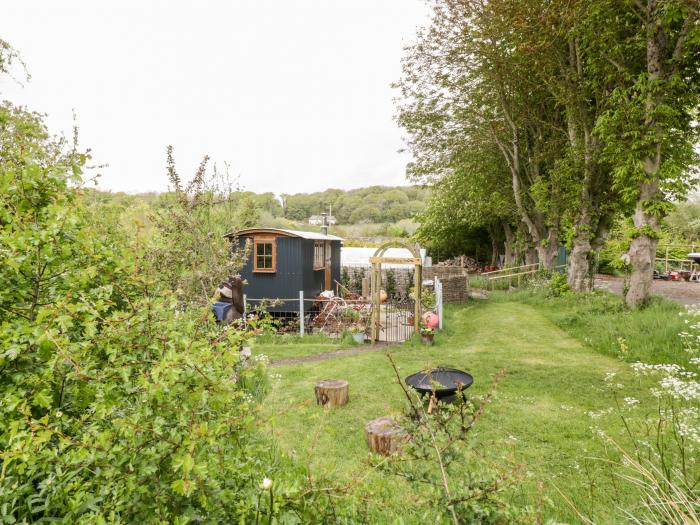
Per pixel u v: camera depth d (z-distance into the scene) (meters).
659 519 2.91
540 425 6.21
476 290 24.80
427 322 12.30
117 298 3.18
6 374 2.34
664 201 12.24
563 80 15.45
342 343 12.40
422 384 6.50
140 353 2.29
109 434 1.85
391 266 24.53
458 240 39.59
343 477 3.64
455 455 2.56
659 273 27.02
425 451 2.59
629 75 12.38
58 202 2.85
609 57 12.91
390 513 2.85
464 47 16.91
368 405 7.33
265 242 14.38
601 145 15.06
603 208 16.59
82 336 2.59
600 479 4.51
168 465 2.02
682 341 9.08
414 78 18.77
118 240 4.07
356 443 5.77
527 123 18.91
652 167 12.40
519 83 17.36
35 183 2.77
